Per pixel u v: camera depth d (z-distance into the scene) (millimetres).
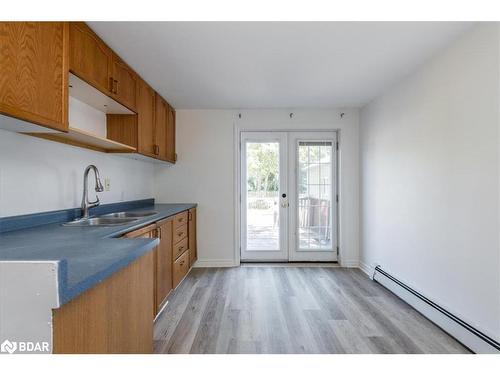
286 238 3896
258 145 3887
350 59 2271
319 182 3916
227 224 3758
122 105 2240
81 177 2174
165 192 3770
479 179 1738
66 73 1418
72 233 1439
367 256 3449
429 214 2244
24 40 1141
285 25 1785
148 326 1262
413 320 2225
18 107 1110
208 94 3139
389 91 2932
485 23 1688
